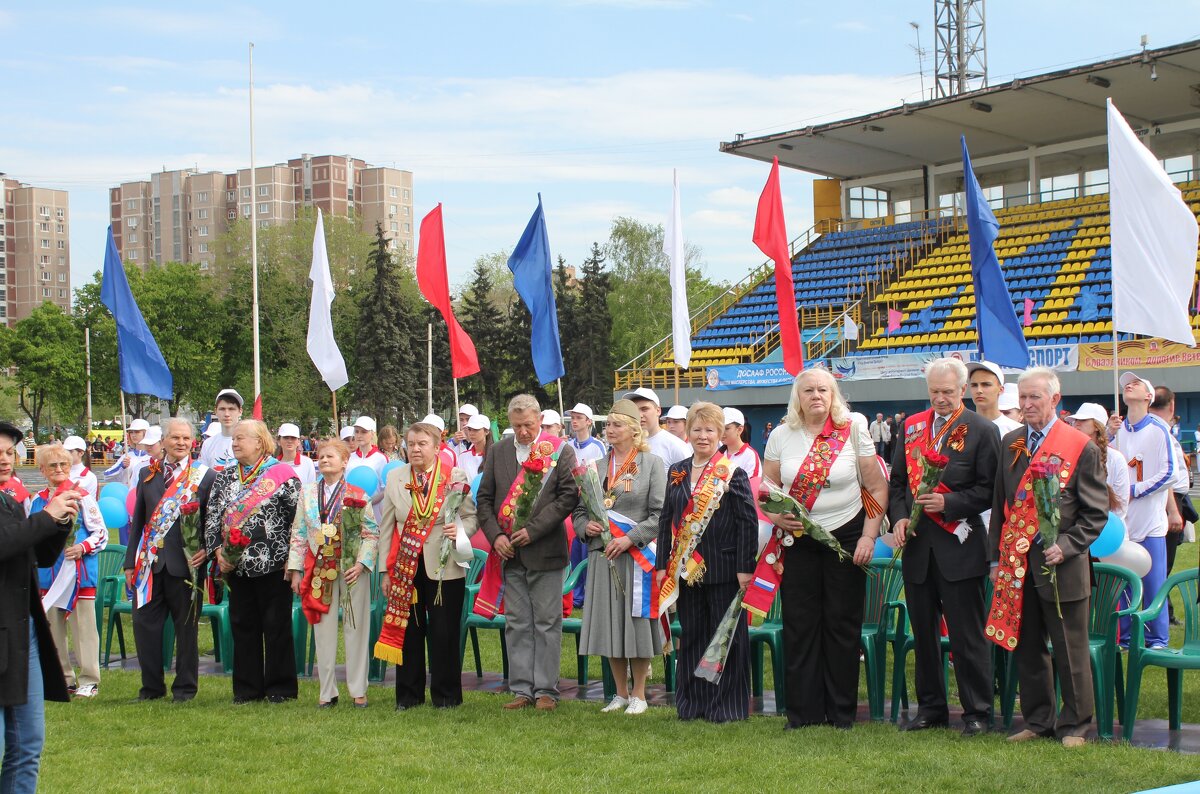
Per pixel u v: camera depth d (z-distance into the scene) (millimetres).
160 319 61312
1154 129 33562
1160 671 8430
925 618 6805
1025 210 35219
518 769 6156
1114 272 9852
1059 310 29859
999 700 7516
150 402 64688
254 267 17969
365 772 6191
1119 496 8062
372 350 48781
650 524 7531
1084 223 32875
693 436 7328
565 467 7848
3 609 4887
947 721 6871
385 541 8094
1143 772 5648
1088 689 6391
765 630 7875
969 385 7609
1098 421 8078
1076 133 34875
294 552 8102
